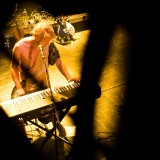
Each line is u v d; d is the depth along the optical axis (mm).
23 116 3113
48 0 9117
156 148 3951
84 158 3793
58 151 3877
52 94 3209
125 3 9266
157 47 7207
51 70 6199
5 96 5348
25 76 3707
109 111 4781
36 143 4027
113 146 4020
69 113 4707
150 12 9227
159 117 4582
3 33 7320
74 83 3527
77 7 9109
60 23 7547
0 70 6348
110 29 8414
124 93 5281
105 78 5840
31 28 7699
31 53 3482
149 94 5219
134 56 6793
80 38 7914
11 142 3191
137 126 4406
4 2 8391
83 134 4234
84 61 6629
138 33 8109
